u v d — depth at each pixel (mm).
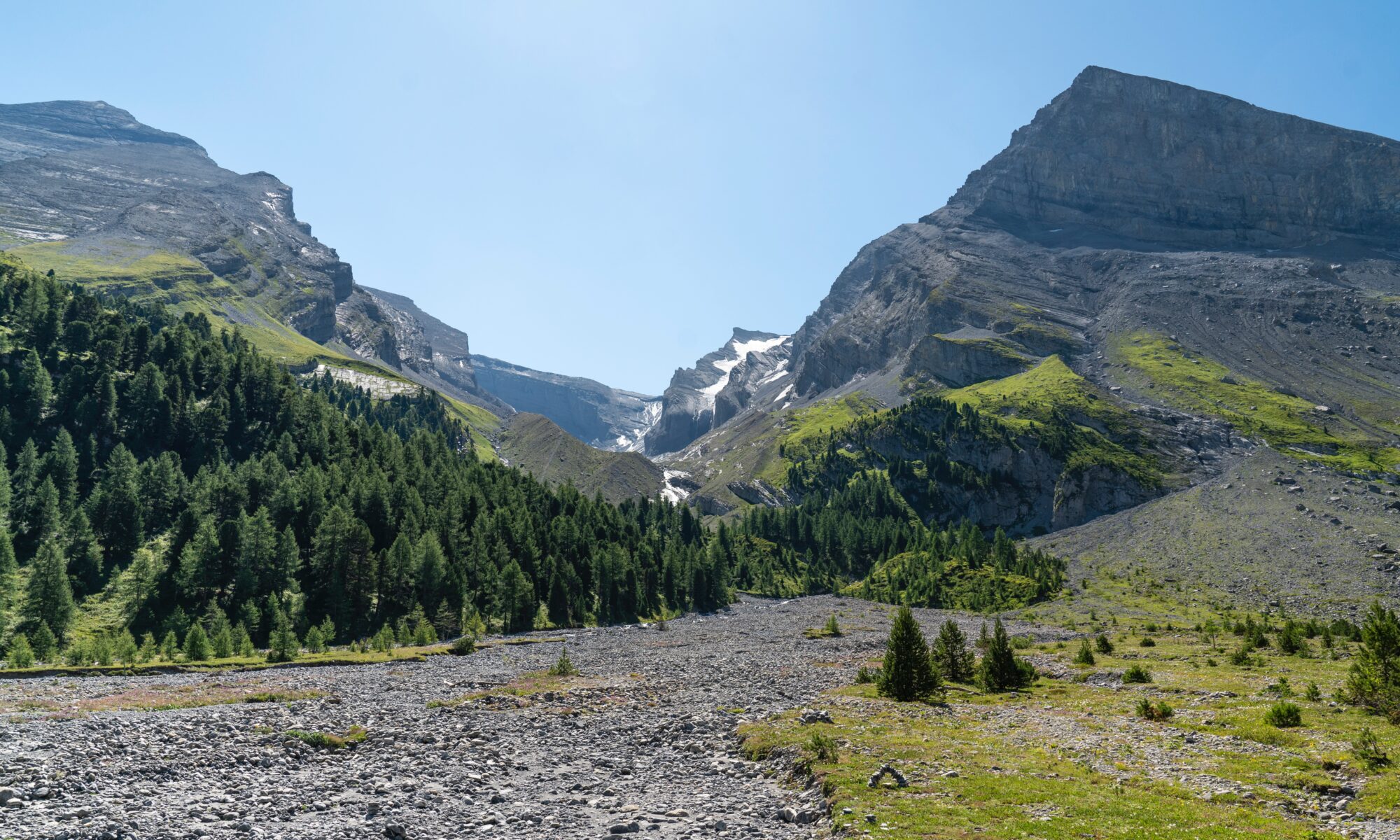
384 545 155000
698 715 52188
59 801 29891
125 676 82812
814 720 48281
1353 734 41031
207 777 35031
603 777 37656
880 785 32188
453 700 61156
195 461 175750
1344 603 158125
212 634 110812
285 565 132625
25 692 65188
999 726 48500
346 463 184625
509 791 34781
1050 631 133125
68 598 106938
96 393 172000
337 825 28688
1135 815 27656
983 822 27000
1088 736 44219
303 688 69438
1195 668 78000
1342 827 26281
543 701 60438
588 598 171250
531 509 197000
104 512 132625
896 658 61062
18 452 155375
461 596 145125
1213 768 35562
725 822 29422
